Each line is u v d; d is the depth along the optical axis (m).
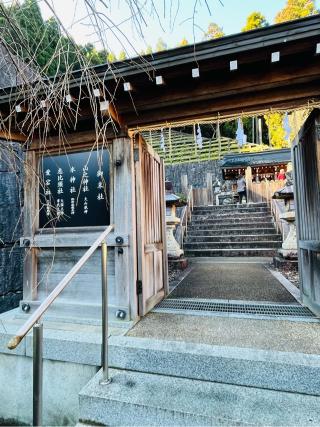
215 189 13.34
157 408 1.58
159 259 3.56
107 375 1.85
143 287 2.83
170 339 2.23
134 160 2.93
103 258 1.89
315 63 2.16
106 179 2.89
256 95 2.44
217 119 2.60
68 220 2.98
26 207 3.07
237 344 2.09
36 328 1.23
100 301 2.80
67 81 1.64
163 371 1.95
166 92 2.54
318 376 1.69
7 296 4.22
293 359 1.79
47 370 2.24
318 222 2.59
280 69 2.25
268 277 4.76
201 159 14.42
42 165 3.12
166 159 13.65
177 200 5.89
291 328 2.41
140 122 2.77
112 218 2.80
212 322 2.62
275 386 1.74
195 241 8.05
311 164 2.76
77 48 1.52
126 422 1.62
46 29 1.54
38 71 1.61
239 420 1.46
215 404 1.60
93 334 2.33
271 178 13.15
